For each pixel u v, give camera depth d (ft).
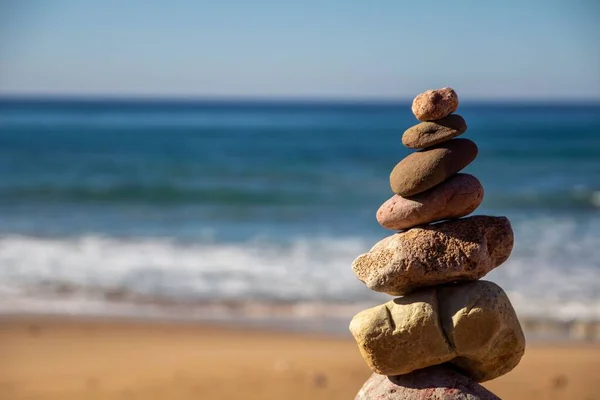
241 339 36.11
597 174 106.63
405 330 16.48
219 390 29.04
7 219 71.05
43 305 41.52
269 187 96.63
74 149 151.94
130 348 34.71
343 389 29.01
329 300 42.16
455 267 16.16
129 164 123.24
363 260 16.96
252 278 46.75
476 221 16.62
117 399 28.14
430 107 16.28
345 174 110.83
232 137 201.77
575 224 66.54
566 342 35.37
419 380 17.01
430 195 16.40
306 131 235.40
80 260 51.65
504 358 16.90
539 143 163.63
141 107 538.88
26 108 457.27
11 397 28.40
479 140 176.76
